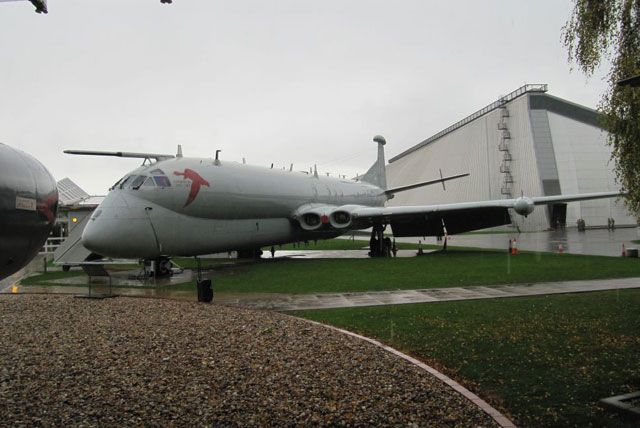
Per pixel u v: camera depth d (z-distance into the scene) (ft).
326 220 67.46
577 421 13.15
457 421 12.69
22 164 10.48
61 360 18.34
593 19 27.37
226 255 81.92
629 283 38.58
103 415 13.05
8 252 10.14
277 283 42.45
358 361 17.89
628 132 26.63
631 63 25.96
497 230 195.52
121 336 22.13
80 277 51.24
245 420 12.71
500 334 22.52
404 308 29.48
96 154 47.60
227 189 54.85
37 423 12.53
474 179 201.16
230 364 17.56
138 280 47.19
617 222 168.96
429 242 118.83
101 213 44.75
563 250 74.43
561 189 168.14
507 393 15.24
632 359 18.39
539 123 176.65
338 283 41.65
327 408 13.50
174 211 48.73
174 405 13.73
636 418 12.96
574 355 19.03
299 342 20.61
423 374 16.48
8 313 28.66
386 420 12.73
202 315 26.94
